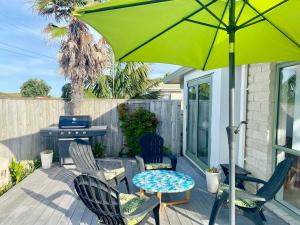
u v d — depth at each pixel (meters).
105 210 2.49
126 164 6.43
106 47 7.18
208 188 4.37
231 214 1.88
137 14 1.80
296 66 3.36
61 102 6.98
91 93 10.03
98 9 1.66
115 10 1.71
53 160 6.79
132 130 7.13
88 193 2.53
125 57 2.39
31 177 5.29
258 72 4.06
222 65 2.86
